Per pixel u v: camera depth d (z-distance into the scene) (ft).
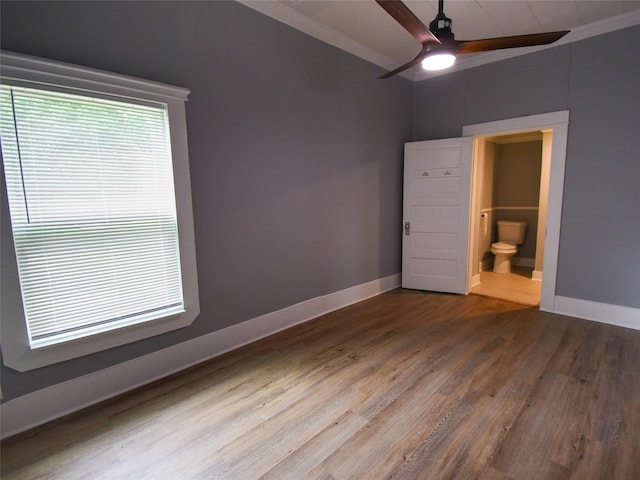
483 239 18.48
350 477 5.05
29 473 5.23
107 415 6.58
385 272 14.70
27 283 6.11
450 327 10.60
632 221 10.27
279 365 8.39
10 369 6.04
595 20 10.18
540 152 18.34
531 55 11.71
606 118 10.44
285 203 10.32
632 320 10.43
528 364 8.21
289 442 5.79
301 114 10.50
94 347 6.89
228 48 8.57
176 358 8.20
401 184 15.01
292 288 10.82
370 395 7.07
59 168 6.28
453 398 6.91
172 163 7.66
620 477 4.93
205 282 8.64
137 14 7.02
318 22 10.35
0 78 5.57
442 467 5.19
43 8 5.94
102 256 6.93
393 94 13.89
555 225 11.57
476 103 13.20
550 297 11.87
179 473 5.19
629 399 6.75
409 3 9.24
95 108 6.57
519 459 5.30
